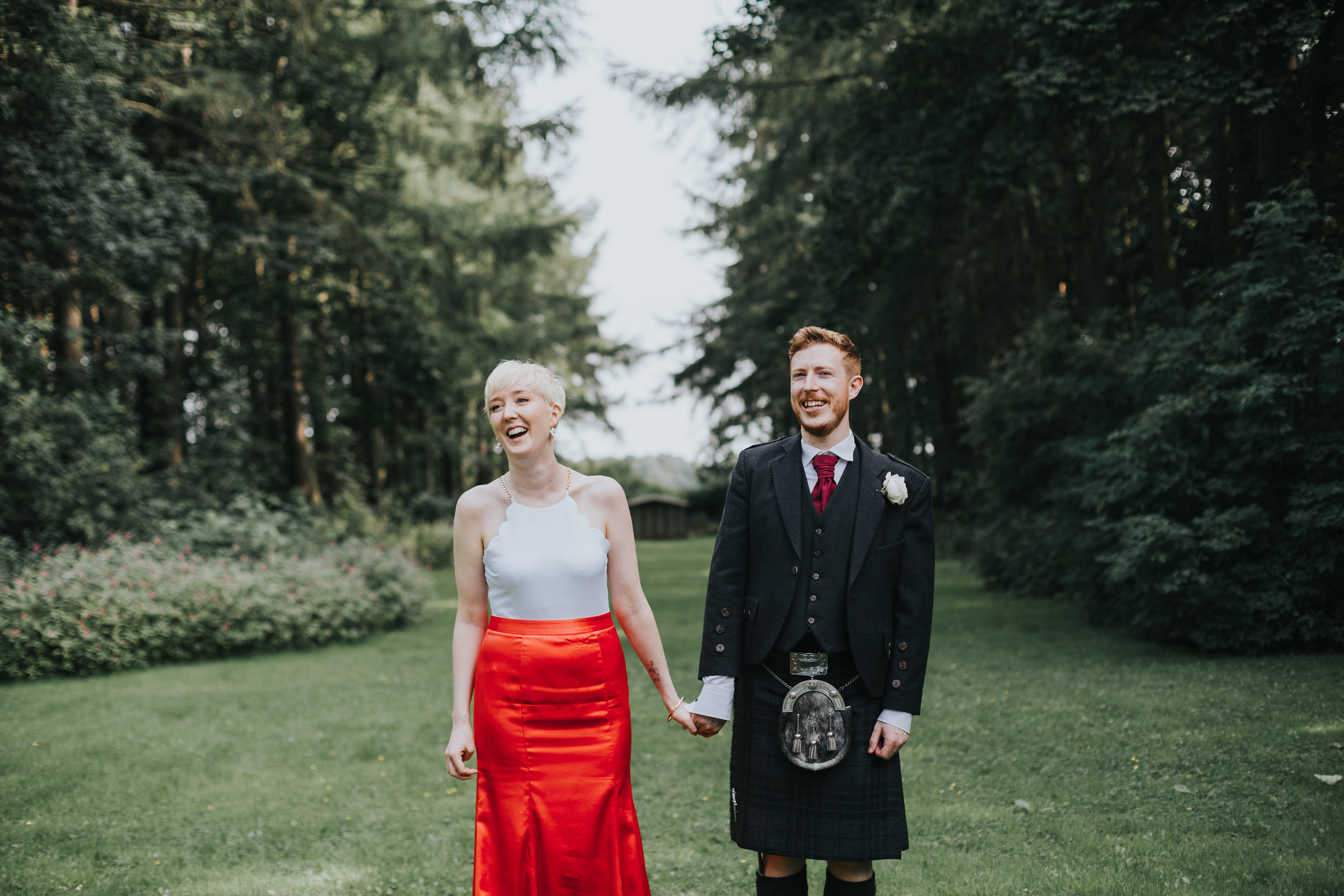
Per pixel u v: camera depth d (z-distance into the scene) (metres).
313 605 10.41
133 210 11.74
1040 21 8.75
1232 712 5.30
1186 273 11.12
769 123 16.39
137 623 9.05
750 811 2.46
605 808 2.38
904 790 4.33
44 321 12.46
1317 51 7.93
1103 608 9.24
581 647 2.39
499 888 2.34
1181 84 8.16
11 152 10.16
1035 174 11.37
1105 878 3.10
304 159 17.00
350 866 3.65
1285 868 3.11
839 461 2.55
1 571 9.37
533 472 2.48
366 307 19.67
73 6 11.23
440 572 21.05
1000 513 12.73
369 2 16.89
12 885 3.48
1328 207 7.90
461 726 2.44
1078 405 10.38
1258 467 7.27
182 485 14.62
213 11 13.59
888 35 13.30
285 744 5.76
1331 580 6.99
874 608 2.43
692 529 51.06
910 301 12.86
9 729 6.31
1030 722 5.43
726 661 2.49
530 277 32.06
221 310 19.77
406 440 29.25
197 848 3.89
